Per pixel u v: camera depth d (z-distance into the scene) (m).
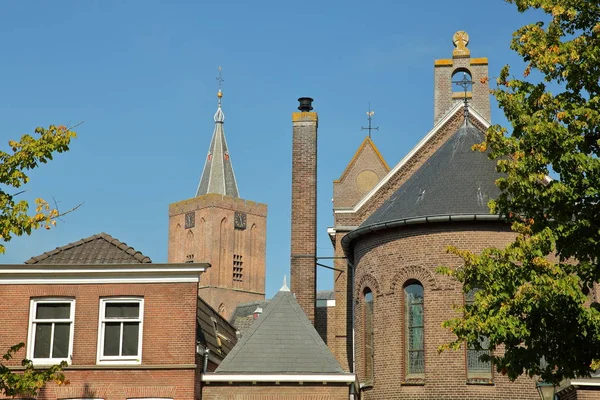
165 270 33.16
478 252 34.00
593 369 22.77
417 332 34.78
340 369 33.06
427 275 34.56
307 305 43.16
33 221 23.47
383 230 36.12
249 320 109.81
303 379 32.78
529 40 23.38
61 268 33.16
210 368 37.62
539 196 22.44
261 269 164.50
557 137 22.05
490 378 33.38
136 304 33.22
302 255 43.94
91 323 32.84
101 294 33.12
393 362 34.75
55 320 32.97
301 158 45.66
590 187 21.80
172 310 33.00
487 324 22.31
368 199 44.62
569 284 21.59
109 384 32.25
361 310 37.25
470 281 23.45
